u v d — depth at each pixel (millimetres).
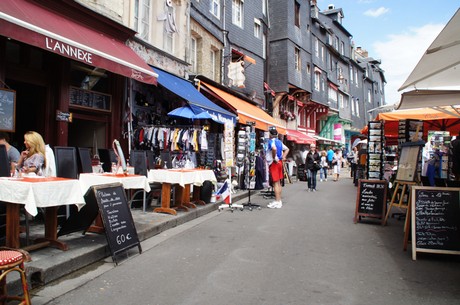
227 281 4148
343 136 39500
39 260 4258
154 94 11031
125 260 4918
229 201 9641
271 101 22953
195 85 13141
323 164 20828
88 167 7027
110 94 9391
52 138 7836
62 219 5957
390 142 17812
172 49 12414
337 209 9758
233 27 17875
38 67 7707
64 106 7918
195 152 11086
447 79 5266
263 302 3576
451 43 4078
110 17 8875
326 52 32719
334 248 5664
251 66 19703
